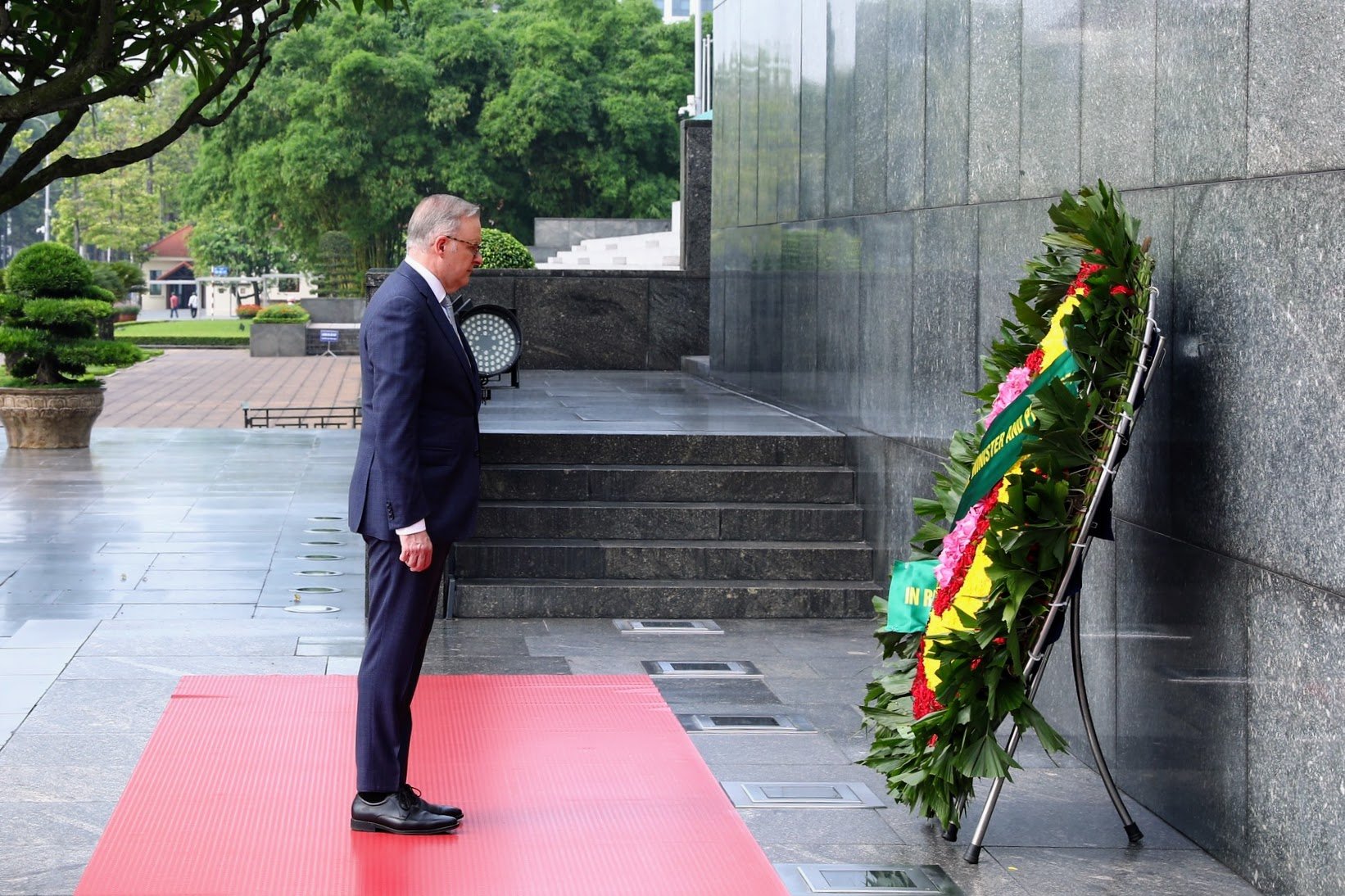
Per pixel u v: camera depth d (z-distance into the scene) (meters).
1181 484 4.92
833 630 8.27
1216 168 4.73
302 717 6.17
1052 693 6.13
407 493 4.63
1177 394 4.98
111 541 10.85
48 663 7.07
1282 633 4.25
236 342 54.38
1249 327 4.48
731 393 13.41
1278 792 4.27
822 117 10.73
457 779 5.43
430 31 51.38
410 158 50.16
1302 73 4.20
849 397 9.71
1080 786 5.50
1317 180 4.11
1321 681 4.05
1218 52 4.71
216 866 4.50
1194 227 4.89
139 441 17.92
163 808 5.03
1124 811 4.84
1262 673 4.36
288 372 39.97
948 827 4.86
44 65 7.35
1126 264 4.55
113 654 7.26
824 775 5.59
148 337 53.94
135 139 88.38
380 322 4.68
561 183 50.72
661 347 16.91
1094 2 5.74
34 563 9.91
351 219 52.12
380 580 4.79
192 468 15.37
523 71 49.56
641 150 51.50
